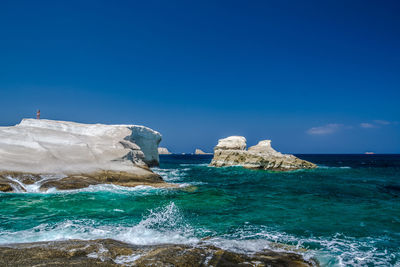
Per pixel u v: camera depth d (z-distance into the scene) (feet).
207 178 86.58
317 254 23.25
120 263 18.78
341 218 35.22
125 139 75.36
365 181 81.05
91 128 73.92
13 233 25.45
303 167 126.31
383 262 22.22
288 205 43.16
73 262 18.49
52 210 34.81
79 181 51.90
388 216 36.60
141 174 61.05
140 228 28.48
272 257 21.76
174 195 48.57
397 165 188.65
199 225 30.55
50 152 57.41
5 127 61.67
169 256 20.31
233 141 152.76
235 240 25.71
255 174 102.73
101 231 26.81
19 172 49.88
